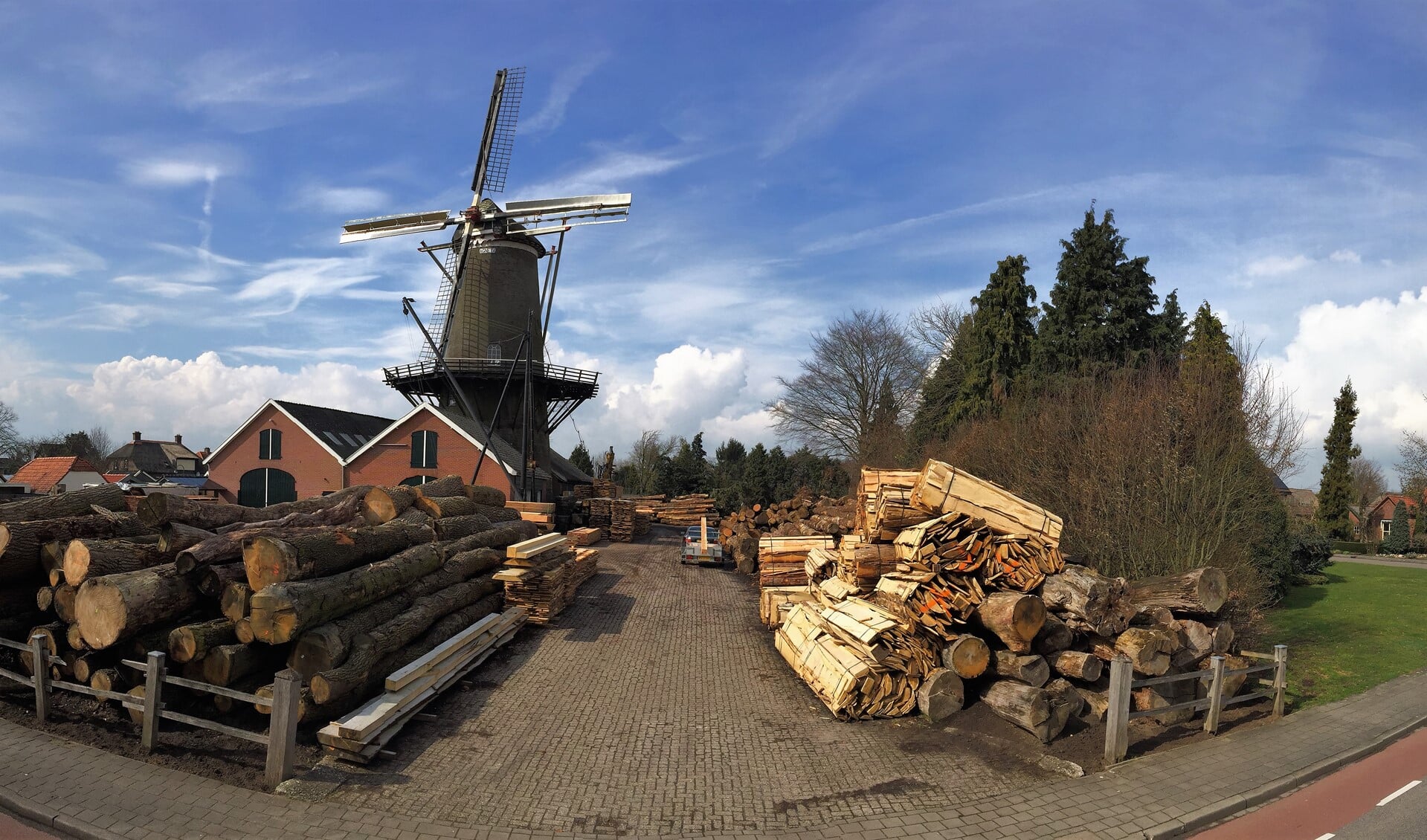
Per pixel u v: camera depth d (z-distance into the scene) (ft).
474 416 106.73
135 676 25.86
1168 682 27.89
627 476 237.25
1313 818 21.16
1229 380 46.68
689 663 37.96
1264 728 28.12
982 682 29.68
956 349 121.08
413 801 21.07
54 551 28.35
